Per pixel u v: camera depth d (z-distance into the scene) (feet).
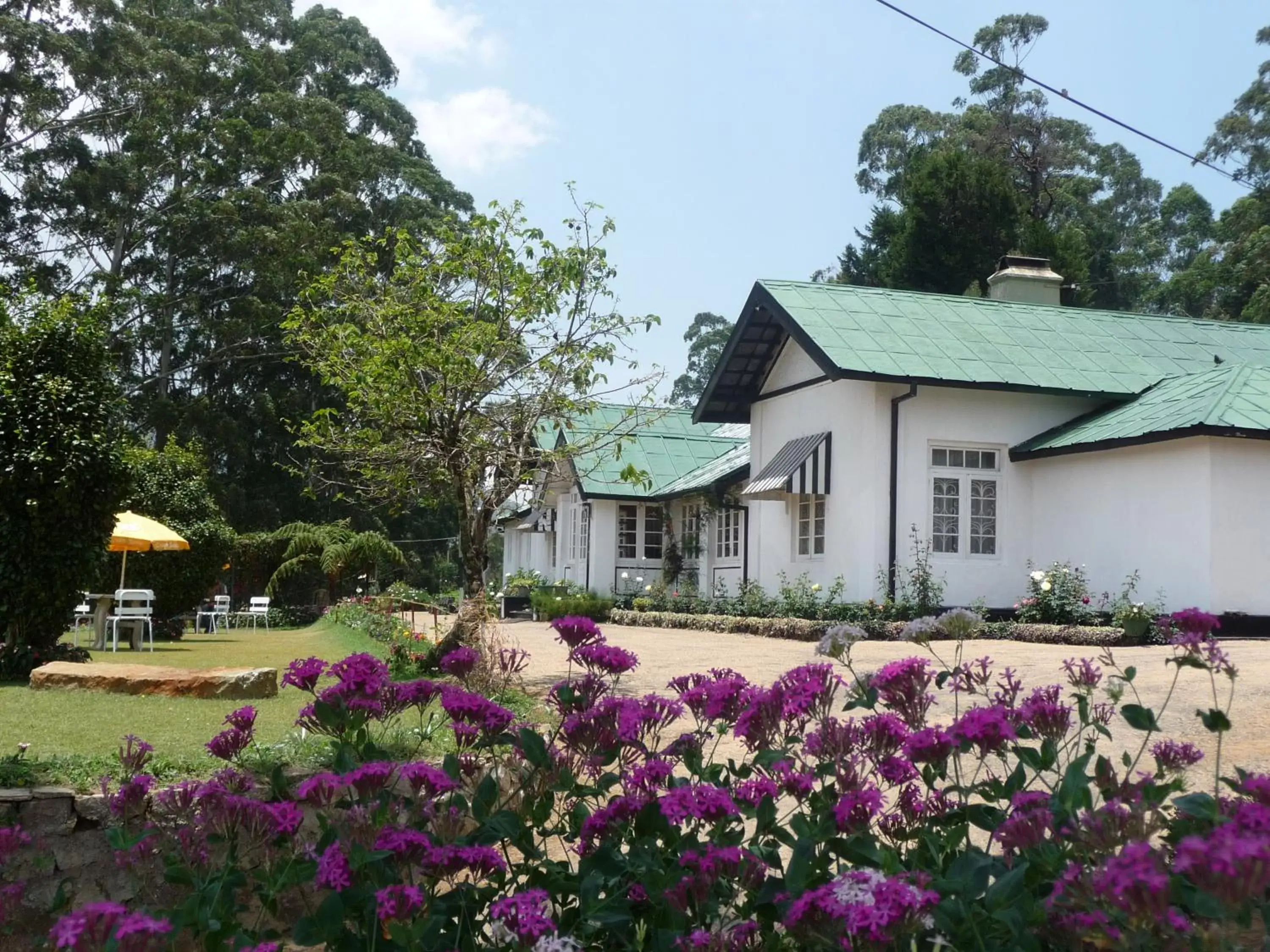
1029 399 62.39
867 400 61.00
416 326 38.42
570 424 41.14
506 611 92.94
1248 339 72.33
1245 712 26.58
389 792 10.27
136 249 134.62
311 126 136.67
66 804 16.74
